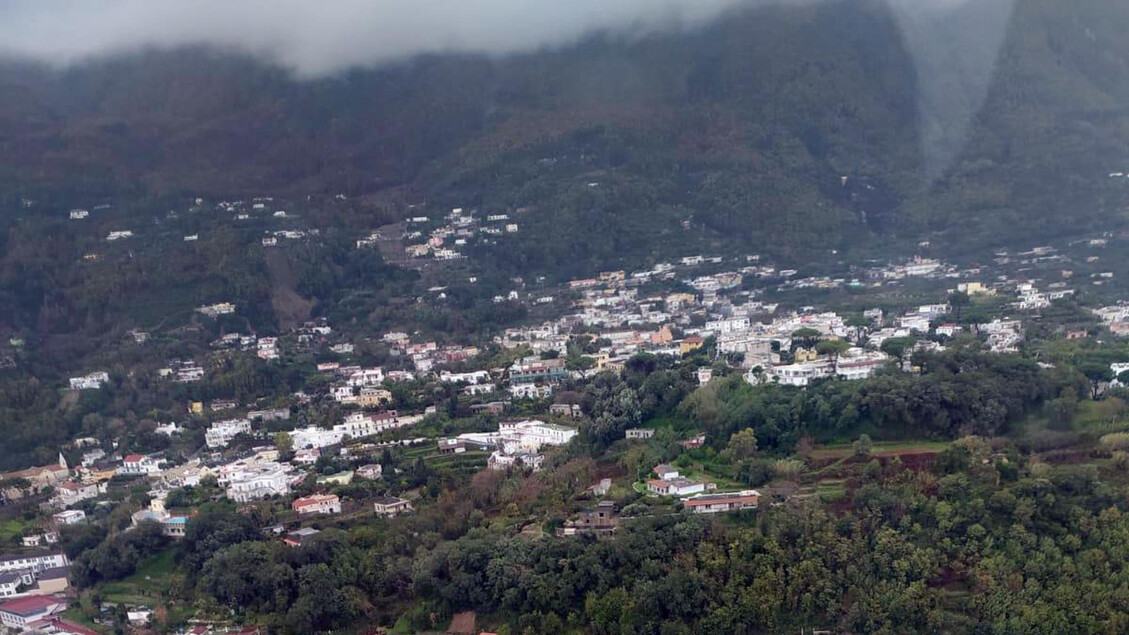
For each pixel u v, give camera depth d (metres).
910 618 179.50
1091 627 170.88
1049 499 191.50
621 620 187.25
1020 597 176.88
